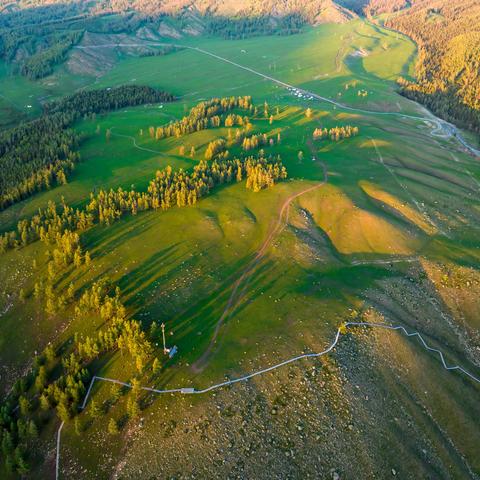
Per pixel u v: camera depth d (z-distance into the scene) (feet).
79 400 314.14
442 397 322.55
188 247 454.81
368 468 272.51
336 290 396.78
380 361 331.57
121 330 349.00
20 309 409.90
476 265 444.96
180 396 303.89
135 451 281.95
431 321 387.14
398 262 444.14
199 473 268.00
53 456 291.99
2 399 345.92
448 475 284.41
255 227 483.51
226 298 390.01
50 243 472.44
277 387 307.78
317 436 282.77
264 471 268.00
